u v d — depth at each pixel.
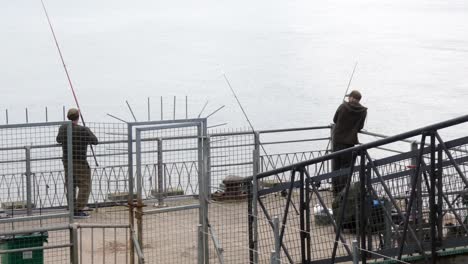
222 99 56.06
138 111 50.72
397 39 101.38
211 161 14.88
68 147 12.02
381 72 70.88
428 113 49.53
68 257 12.56
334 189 12.73
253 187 11.71
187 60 80.81
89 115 48.88
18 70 71.44
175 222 13.59
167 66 76.50
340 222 10.30
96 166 14.02
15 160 13.28
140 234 12.20
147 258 12.54
